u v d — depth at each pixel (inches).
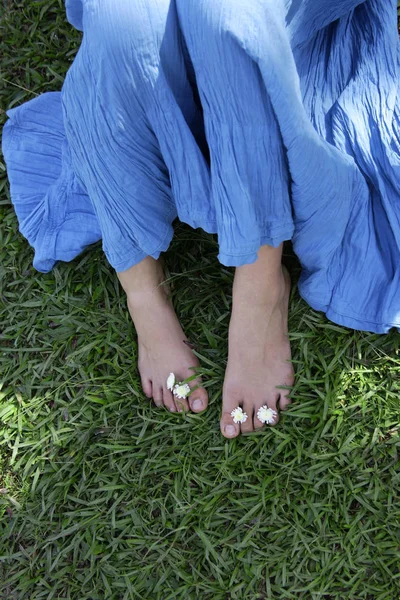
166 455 58.5
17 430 61.4
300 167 42.8
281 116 38.9
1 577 58.0
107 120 41.3
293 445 57.4
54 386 62.2
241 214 41.6
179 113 40.4
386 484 55.9
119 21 37.1
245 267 50.2
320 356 58.4
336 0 46.0
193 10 35.9
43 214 62.1
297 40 47.2
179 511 56.7
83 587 56.7
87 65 39.4
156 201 46.9
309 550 54.6
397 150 54.0
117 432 59.4
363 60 54.1
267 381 56.9
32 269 66.6
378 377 58.6
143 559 56.5
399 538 54.5
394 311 55.1
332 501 56.1
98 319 63.5
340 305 56.2
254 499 56.0
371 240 55.8
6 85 71.0
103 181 45.4
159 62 38.5
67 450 60.4
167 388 58.6
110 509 57.8
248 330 53.9
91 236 61.1
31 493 59.4
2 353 64.3
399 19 66.2
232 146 39.9
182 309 62.2
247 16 35.4
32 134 64.2
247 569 54.9
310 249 53.8
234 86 37.6
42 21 71.7
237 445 57.9
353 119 54.2
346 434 56.9
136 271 54.6
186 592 55.1
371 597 54.1
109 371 61.7
